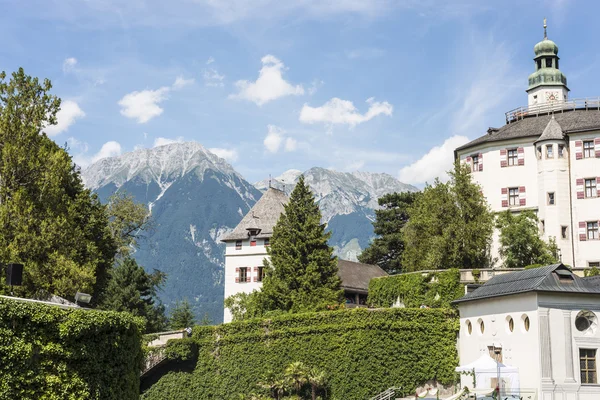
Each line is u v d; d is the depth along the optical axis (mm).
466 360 56219
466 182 69125
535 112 79375
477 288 57906
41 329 31828
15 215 51406
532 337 49469
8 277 42812
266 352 60688
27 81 54812
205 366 63281
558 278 50531
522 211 71562
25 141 53344
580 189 70750
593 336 50031
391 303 64625
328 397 57156
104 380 35062
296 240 69812
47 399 31578
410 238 72688
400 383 56031
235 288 86312
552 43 86875
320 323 59094
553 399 48125
